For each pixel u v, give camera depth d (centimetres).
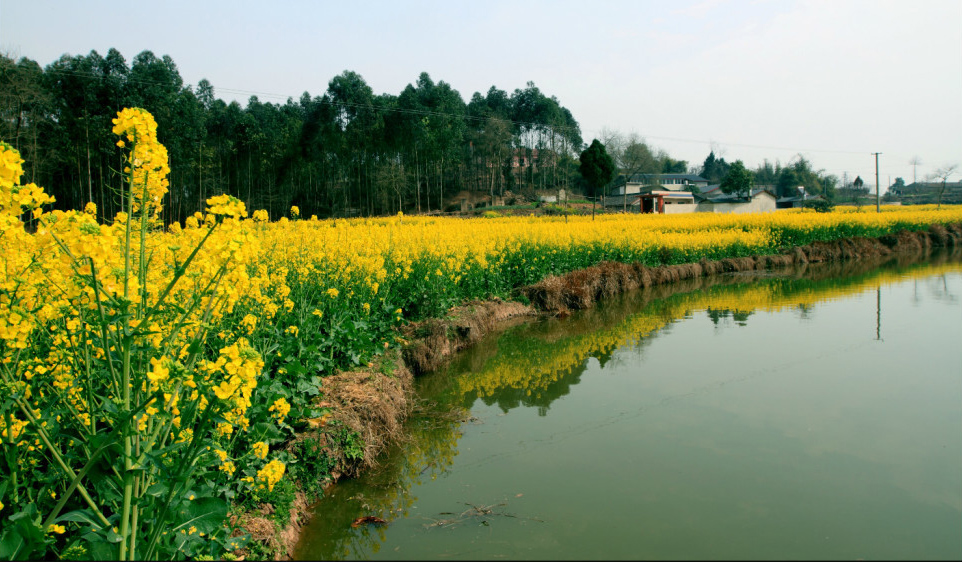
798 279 2039
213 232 361
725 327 1279
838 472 593
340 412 617
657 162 9994
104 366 382
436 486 574
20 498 354
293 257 846
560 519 509
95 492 389
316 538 483
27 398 385
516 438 692
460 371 971
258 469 470
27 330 315
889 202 9162
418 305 1098
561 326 1310
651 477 586
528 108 9194
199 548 357
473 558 452
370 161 6762
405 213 6812
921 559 448
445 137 6700
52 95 3741
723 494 550
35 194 337
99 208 3941
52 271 354
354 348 767
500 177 8212
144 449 318
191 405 328
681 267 2045
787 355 1038
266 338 604
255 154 6038
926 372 926
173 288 377
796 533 485
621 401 813
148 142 344
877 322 1302
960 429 698
